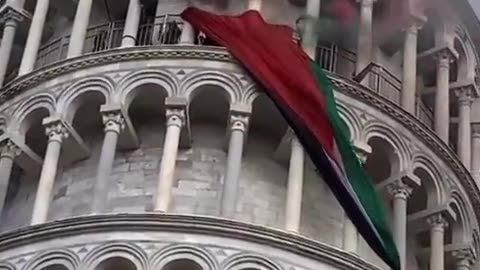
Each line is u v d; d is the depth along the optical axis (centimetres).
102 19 4656
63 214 4153
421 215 4378
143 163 4206
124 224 3884
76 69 4291
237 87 4188
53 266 3878
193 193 4112
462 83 4859
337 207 4194
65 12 4700
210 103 4241
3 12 4734
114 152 4119
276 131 4288
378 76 4562
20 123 4291
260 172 4206
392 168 4306
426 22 4775
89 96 4247
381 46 4700
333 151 4097
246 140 4206
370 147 4247
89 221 3900
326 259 3888
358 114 4278
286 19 4584
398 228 4212
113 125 4150
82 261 3853
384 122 4312
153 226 3878
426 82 4809
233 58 4234
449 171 4444
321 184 4212
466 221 4497
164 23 4478
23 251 3922
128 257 3844
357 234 4138
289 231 3950
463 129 4803
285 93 4159
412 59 4606
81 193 4188
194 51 4238
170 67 4225
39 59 4584
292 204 4019
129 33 4378
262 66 4203
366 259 4212
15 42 4750
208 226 3869
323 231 4131
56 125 4200
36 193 4169
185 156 4200
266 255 3850
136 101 4250
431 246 4341
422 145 4381
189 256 3831
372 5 4641
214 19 4344
